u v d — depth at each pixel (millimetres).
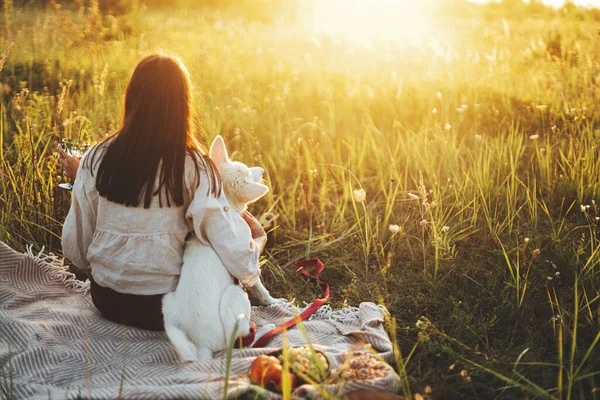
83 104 6602
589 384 2936
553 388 2814
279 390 2547
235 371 2727
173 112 2928
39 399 2570
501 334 3432
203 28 13266
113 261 3080
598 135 5637
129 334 3176
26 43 9484
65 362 2941
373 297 3889
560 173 5355
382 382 2643
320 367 2518
